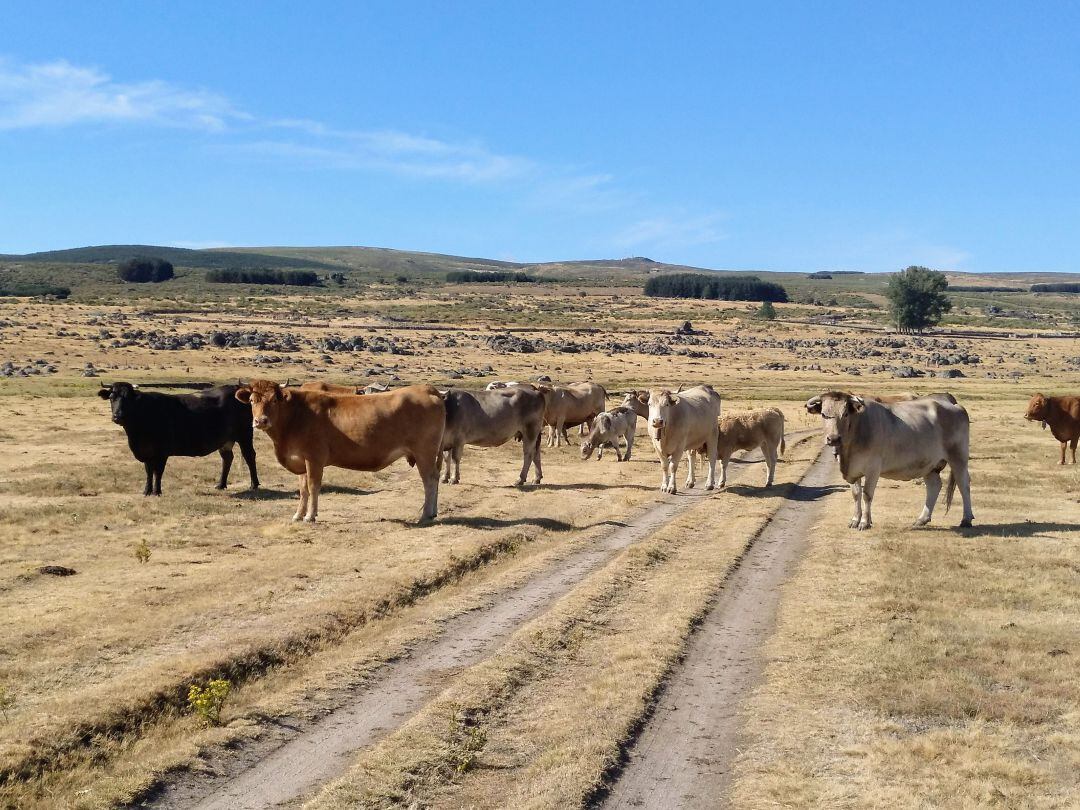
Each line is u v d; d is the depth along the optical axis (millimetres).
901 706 10609
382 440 19938
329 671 11531
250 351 102562
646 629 13492
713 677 11805
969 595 14938
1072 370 123125
